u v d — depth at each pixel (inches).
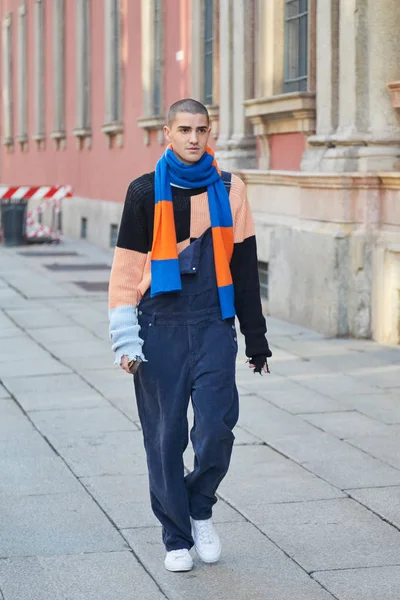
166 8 842.8
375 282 484.4
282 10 590.9
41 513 253.9
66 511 255.3
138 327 213.0
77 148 1159.6
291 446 311.9
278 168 592.1
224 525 244.7
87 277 758.5
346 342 484.7
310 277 515.5
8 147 1545.3
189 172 209.3
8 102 1526.8
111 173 1030.4
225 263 211.6
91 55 1098.7
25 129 1427.2
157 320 212.2
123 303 212.8
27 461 298.7
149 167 908.6
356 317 489.7
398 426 335.9
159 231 208.8
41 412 358.3
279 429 331.6
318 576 214.1
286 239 543.2
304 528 242.4
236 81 635.5
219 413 209.0
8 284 717.3
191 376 211.9
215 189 212.4
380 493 267.6
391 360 442.6
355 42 484.4
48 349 480.4
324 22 509.0
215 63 709.3
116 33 1011.3
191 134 208.4
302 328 523.5
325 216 503.5
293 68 585.9
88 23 1105.4
